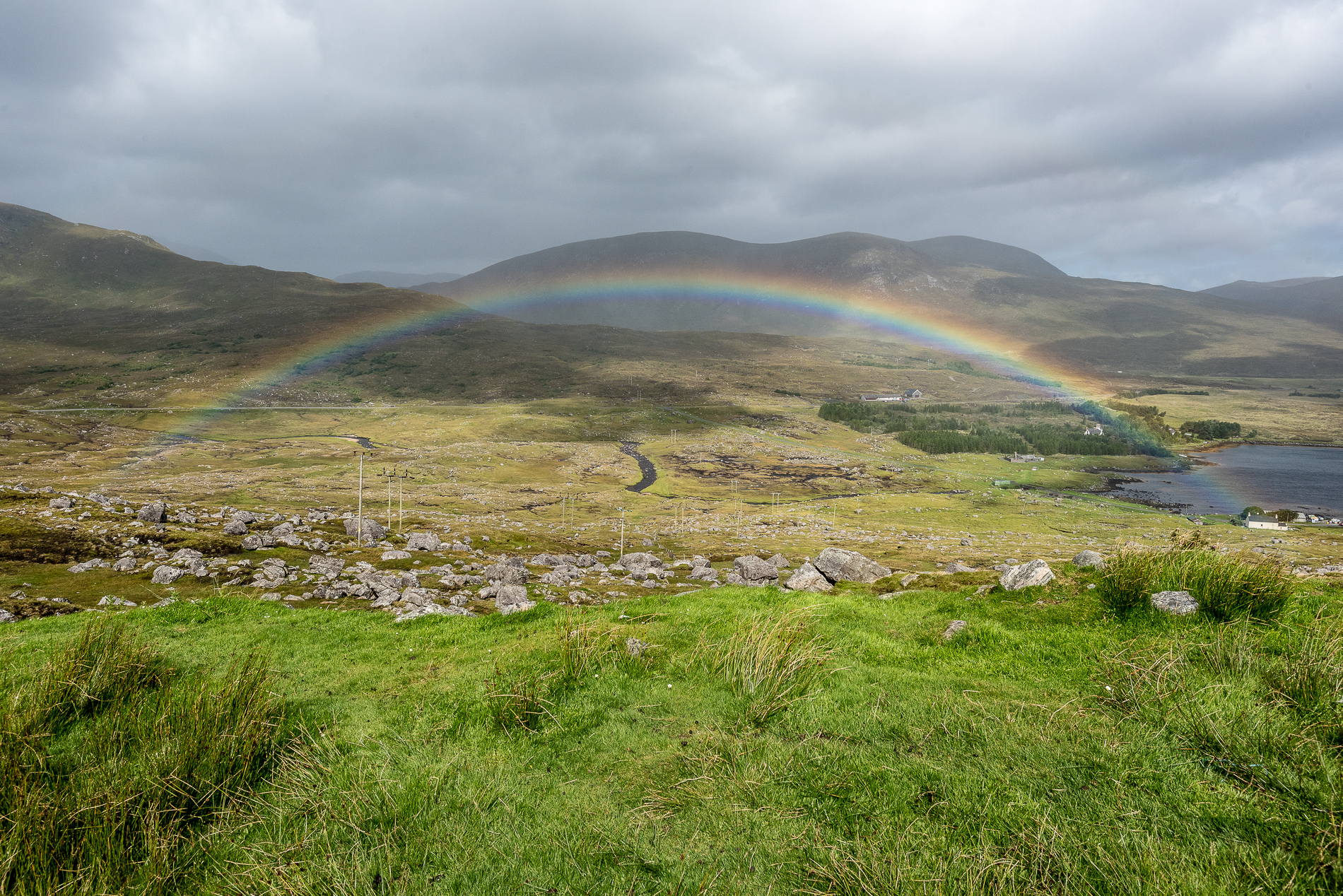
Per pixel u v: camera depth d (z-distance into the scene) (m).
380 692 12.46
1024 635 13.15
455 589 54.22
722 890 6.21
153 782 7.73
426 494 176.75
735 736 9.29
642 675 11.89
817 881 6.19
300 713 10.80
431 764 8.89
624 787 8.18
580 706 10.62
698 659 12.35
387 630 18.08
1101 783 7.32
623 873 6.57
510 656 13.51
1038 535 167.25
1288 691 8.74
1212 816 6.52
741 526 160.38
